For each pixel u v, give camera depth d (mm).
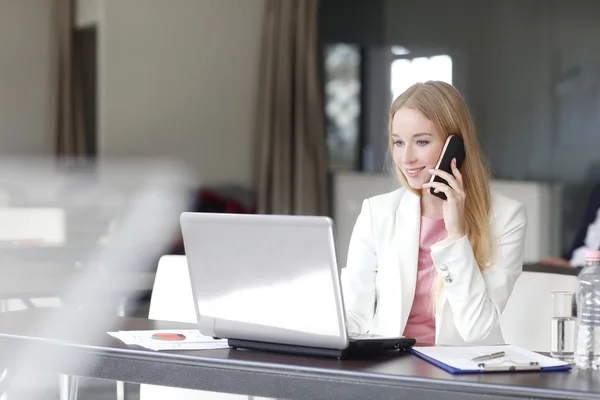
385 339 2535
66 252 3139
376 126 8719
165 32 8922
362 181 8438
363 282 3246
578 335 2406
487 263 3045
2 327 2947
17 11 10000
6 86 9977
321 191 8703
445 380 2193
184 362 2504
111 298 3072
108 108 8664
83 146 9656
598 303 2381
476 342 2875
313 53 8672
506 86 7820
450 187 2928
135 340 2729
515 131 7762
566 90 7465
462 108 3082
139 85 8820
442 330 3051
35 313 3207
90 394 3566
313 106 8680
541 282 3273
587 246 5984
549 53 7555
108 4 8641
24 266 3480
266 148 8797
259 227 2508
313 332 2477
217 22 9180
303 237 2432
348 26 8883
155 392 3496
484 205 3062
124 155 8758
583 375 2279
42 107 10164
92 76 9625
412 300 3148
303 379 2348
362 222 3295
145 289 3633
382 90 8672
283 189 8758
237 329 2611
